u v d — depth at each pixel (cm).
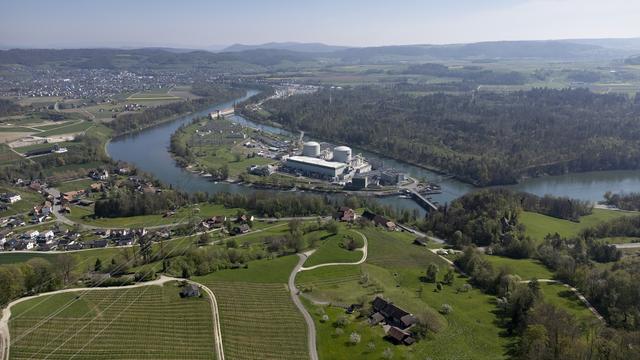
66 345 14625
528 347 14375
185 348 14700
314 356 14600
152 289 18275
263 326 16088
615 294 17762
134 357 14150
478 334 15988
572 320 15938
